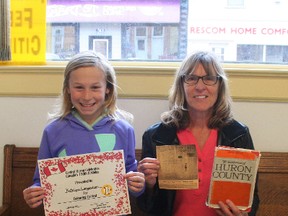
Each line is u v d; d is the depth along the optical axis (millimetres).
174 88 1424
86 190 1209
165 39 1801
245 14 1781
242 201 1196
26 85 1697
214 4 1780
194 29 1793
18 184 1669
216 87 1345
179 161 1267
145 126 1716
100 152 1216
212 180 1198
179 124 1389
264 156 1644
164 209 1389
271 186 1631
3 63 1743
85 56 1310
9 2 1671
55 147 1298
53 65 1747
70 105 1349
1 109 1728
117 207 1223
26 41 1763
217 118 1381
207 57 1336
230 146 1347
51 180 1192
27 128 1735
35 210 1669
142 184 1228
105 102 1371
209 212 1315
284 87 1666
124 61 1795
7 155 1674
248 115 1699
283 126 1699
